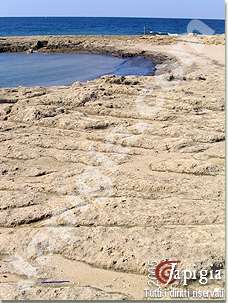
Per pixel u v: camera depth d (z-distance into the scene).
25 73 31.08
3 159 11.88
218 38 41.00
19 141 13.05
